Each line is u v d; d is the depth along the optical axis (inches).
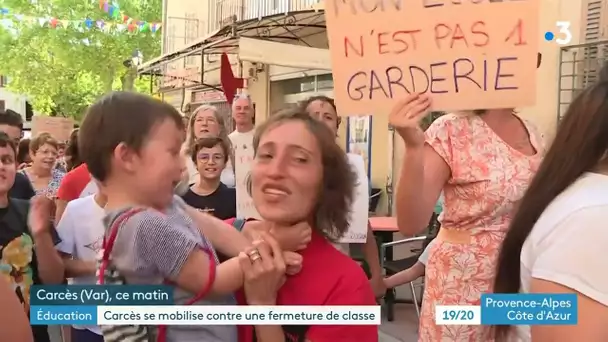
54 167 210.2
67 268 87.5
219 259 57.1
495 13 60.8
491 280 72.0
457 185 73.2
